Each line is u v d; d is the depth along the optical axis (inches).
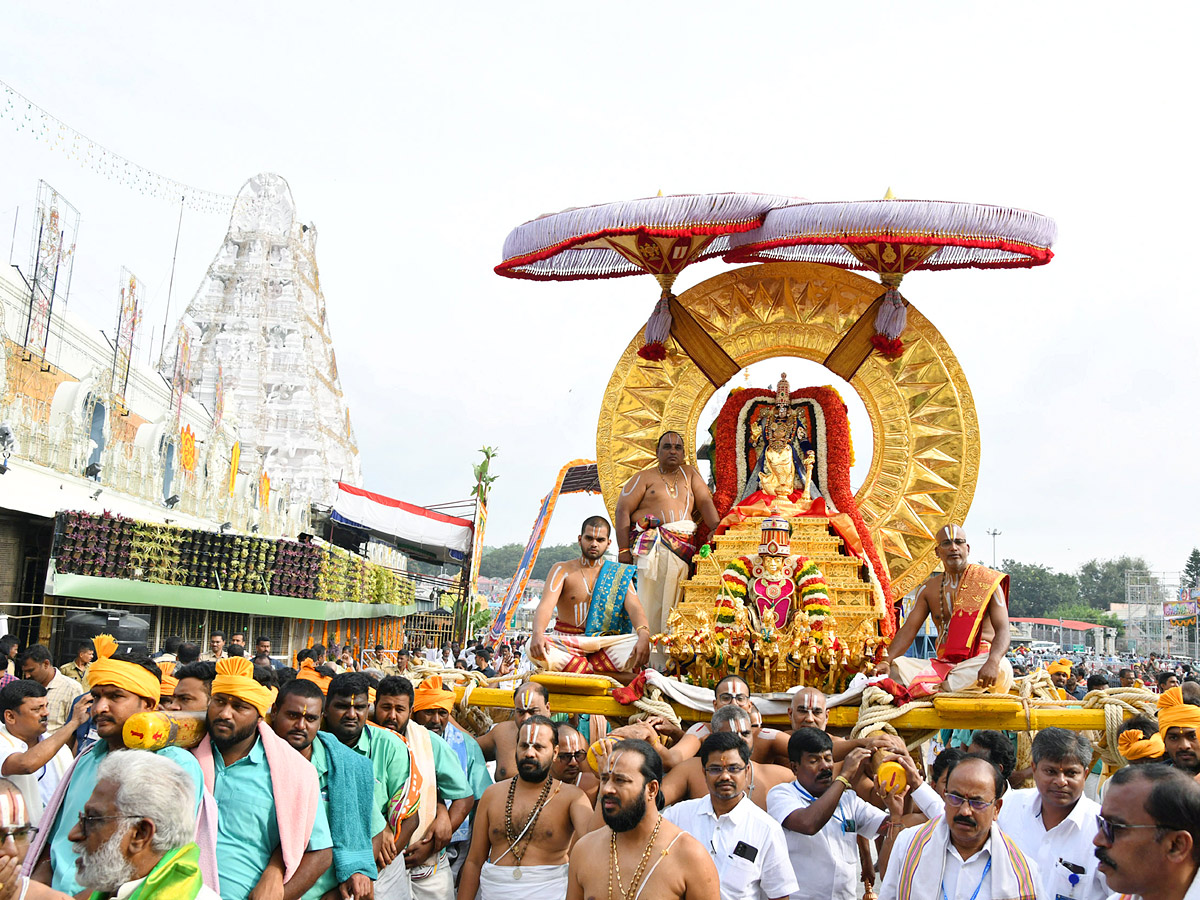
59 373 842.2
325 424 2268.7
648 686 286.0
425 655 1026.1
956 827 172.6
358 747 220.8
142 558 748.0
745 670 297.3
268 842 182.1
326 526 1572.3
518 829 221.6
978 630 287.4
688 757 255.4
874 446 359.3
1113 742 260.7
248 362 2046.0
